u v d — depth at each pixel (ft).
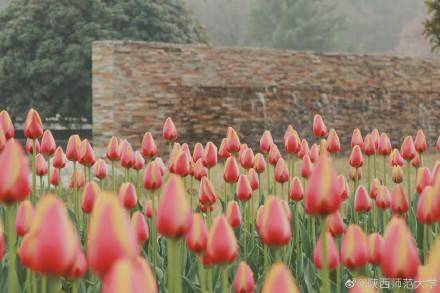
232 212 8.31
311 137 60.18
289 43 161.27
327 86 61.26
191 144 55.52
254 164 11.96
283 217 5.30
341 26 174.29
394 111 64.03
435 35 45.78
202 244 6.26
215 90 56.44
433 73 65.62
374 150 13.65
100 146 52.21
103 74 52.34
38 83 89.86
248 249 11.49
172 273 4.96
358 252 5.96
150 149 12.14
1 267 9.12
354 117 62.34
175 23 99.71
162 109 54.24
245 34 191.62
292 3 163.94
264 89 58.54
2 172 4.85
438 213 6.10
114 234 3.32
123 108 52.85
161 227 4.82
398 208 8.85
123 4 95.20
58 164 12.39
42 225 3.58
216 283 9.23
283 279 3.47
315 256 6.21
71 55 88.99
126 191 8.75
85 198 8.49
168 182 4.83
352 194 13.96
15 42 90.17
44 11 90.74
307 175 10.85
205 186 9.14
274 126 58.80
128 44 53.01
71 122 97.35
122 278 2.78
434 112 65.51
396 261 4.38
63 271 3.59
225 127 56.85
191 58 55.52
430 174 9.51
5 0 189.98
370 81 63.10
